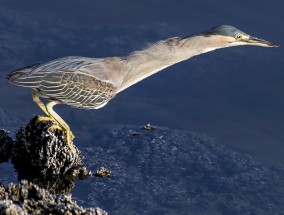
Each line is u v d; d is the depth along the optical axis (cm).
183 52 1058
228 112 1469
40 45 1619
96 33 1714
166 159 1260
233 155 1316
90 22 1777
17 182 1057
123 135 1330
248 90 1558
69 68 1024
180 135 1359
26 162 1102
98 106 1047
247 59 1692
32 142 1091
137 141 1309
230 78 1600
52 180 1085
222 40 1066
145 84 1542
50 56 1578
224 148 1338
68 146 1095
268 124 1445
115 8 1878
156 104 1469
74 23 1761
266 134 1408
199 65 1641
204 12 1884
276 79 1612
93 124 1371
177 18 1845
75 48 1625
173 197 1151
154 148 1289
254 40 1075
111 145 1284
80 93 1023
